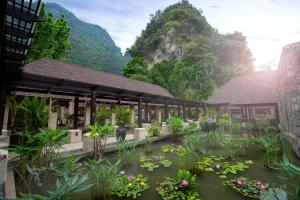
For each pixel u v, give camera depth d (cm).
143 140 750
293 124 585
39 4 338
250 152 645
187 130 918
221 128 1148
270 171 438
